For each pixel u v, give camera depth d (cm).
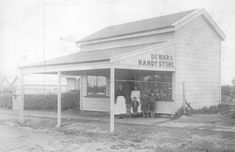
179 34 1686
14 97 2592
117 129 1334
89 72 1780
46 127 1555
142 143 1072
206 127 1248
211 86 1891
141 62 1430
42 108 2469
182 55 1702
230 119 1416
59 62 1556
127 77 1862
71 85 3362
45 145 1088
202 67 1828
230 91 2206
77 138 1224
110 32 2120
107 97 1998
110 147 1023
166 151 927
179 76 1678
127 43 1916
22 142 1148
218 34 1931
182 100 1689
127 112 1638
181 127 1277
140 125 1388
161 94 1727
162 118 1639
